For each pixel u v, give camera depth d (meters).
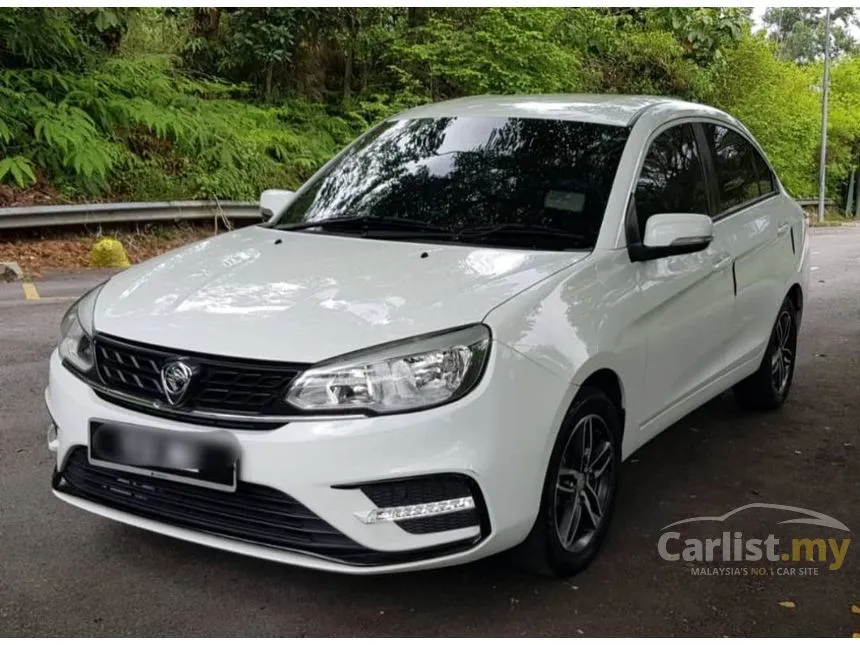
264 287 3.32
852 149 38.28
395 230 3.96
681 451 5.10
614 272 3.69
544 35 17.00
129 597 3.24
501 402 2.99
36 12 12.23
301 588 3.36
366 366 2.89
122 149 12.44
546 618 3.23
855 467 4.90
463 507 2.95
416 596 3.34
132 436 3.03
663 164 4.38
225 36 15.85
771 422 5.65
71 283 9.01
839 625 3.28
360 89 17.33
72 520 3.82
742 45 27.39
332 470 2.83
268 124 14.82
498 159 4.23
